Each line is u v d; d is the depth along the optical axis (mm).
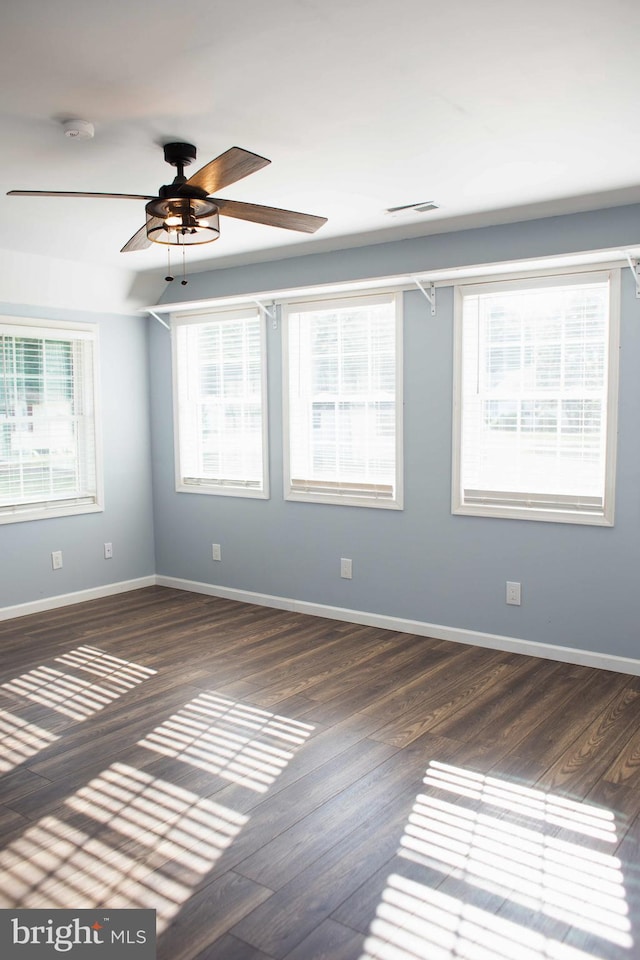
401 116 2625
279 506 5180
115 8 1882
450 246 4207
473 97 2469
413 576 4582
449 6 1901
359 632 4664
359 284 4371
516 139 2859
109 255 4770
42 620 5023
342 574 4910
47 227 4078
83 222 3992
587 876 2215
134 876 2227
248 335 5195
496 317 4121
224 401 5410
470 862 2283
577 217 3789
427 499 4465
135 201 3602
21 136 2766
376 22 1978
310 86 2373
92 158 3016
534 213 3850
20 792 2721
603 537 3879
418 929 1997
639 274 3627
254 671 3975
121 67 2225
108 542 5688
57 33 2012
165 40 2059
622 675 3830
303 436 4988
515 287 4012
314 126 2709
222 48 2115
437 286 4273
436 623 4516
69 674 3963
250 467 5320
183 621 4965
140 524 5926
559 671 3904
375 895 2135
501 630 4266
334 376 4797
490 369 4172
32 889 2170
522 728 3211
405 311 4422
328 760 2943
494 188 3482
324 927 2006
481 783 2750
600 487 3902
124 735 3197
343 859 2303
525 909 2072
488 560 4270
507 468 4176
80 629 4797
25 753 3035
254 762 2936
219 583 5633
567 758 2934
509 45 2113
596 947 1929
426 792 2693
